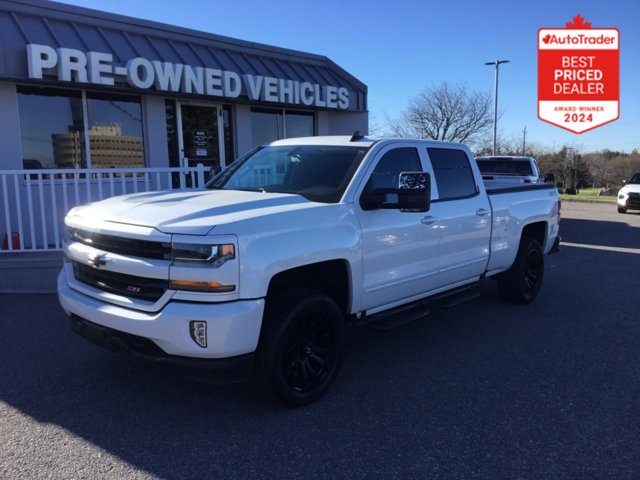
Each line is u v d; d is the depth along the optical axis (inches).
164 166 420.2
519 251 258.2
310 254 146.9
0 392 160.4
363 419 146.2
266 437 135.9
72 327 157.6
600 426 143.6
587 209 971.9
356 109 532.1
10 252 277.7
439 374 178.5
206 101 444.1
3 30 325.1
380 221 172.7
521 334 221.9
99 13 371.2
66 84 347.9
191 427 140.6
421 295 198.4
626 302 275.3
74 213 164.1
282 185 183.8
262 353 141.7
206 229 130.5
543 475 120.9
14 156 348.5
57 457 125.9
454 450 130.9
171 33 410.9
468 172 224.5
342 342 161.8
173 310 129.0
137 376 172.6
